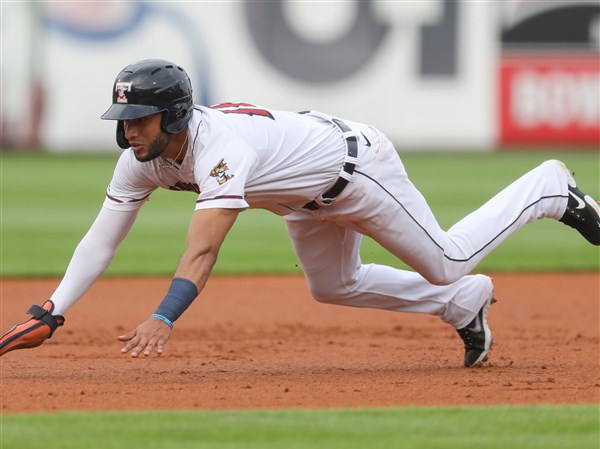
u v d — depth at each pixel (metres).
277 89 72.31
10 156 70.88
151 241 41.66
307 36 72.06
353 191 16.77
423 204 17.42
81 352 21.75
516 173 60.47
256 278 34.69
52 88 72.00
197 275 15.13
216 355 21.47
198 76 71.88
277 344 23.19
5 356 20.91
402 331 25.19
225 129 15.70
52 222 45.50
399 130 72.88
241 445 12.54
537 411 14.60
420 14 72.06
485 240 17.95
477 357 19.31
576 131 72.75
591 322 26.62
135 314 27.94
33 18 71.19
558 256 39.41
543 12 71.62
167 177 16.50
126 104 15.23
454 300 18.95
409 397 16.08
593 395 16.30
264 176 16.22
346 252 18.19
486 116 72.75
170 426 13.51
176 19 71.50
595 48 71.62
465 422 13.84
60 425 13.57
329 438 12.91
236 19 71.62
